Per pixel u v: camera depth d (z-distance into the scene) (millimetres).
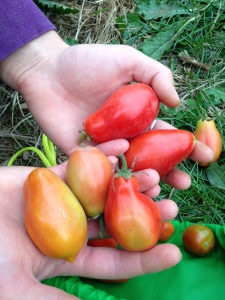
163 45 460
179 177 287
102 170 238
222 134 413
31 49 339
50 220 219
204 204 386
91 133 265
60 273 263
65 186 235
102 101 316
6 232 228
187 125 428
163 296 305
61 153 423
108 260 251
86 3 498
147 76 288
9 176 260
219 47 462
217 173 397
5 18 333
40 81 330
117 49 294
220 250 334
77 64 307
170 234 337
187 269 323
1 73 358
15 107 444
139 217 219
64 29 487
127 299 304
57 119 324
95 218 248
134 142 263
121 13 497
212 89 443
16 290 210
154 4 487
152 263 230
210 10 484
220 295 307
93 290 262
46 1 473
